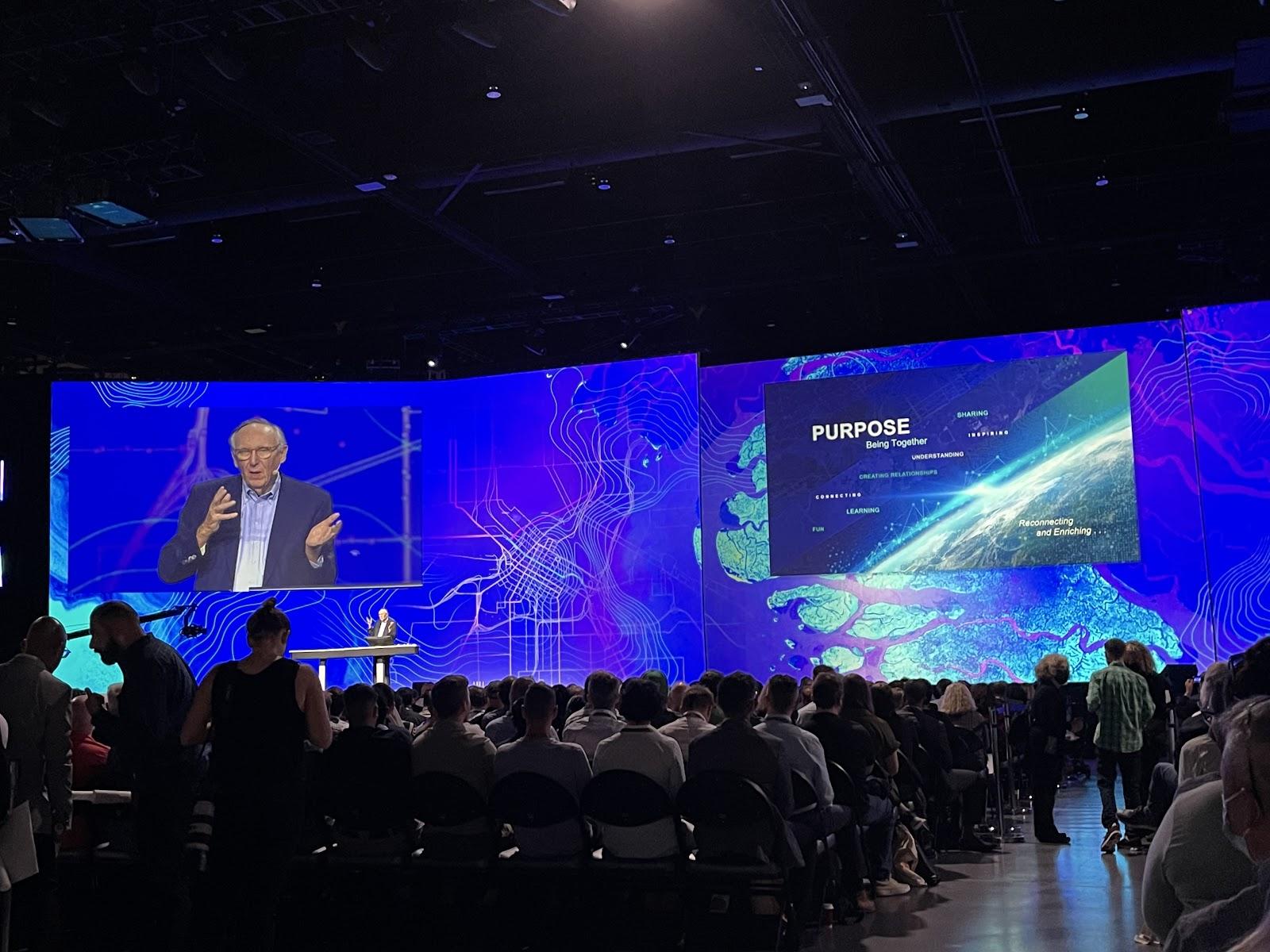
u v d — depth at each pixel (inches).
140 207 421.4
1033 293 629.3
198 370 705.6
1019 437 481.4
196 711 170.4
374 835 210.8
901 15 377.7
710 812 195.0
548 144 433.4
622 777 195.9
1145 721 317.1
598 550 534.6
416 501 557.0
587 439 541.6
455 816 203.8
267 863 165.8
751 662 510.0
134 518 540.7
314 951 215.6
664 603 522.9
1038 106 437.4
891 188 473.7
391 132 441.7
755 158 492.4
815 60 367.9
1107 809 315.3
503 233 541.0
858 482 501.7
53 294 608.1
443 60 412.8
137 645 202.8
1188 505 455.8
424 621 550.6
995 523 481.1
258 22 352.2
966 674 479.8
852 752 235.9
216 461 548.4
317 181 462.0
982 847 323.3
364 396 560.4
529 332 685.3
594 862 203.0
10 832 166.9
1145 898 100.2
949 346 493.7
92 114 405.1
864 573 497.4
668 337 676.1
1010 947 205.2
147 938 219.3
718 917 213.8
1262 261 540.1
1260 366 447.2
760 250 584.1
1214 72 411.5
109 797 215.5
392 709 273.0
